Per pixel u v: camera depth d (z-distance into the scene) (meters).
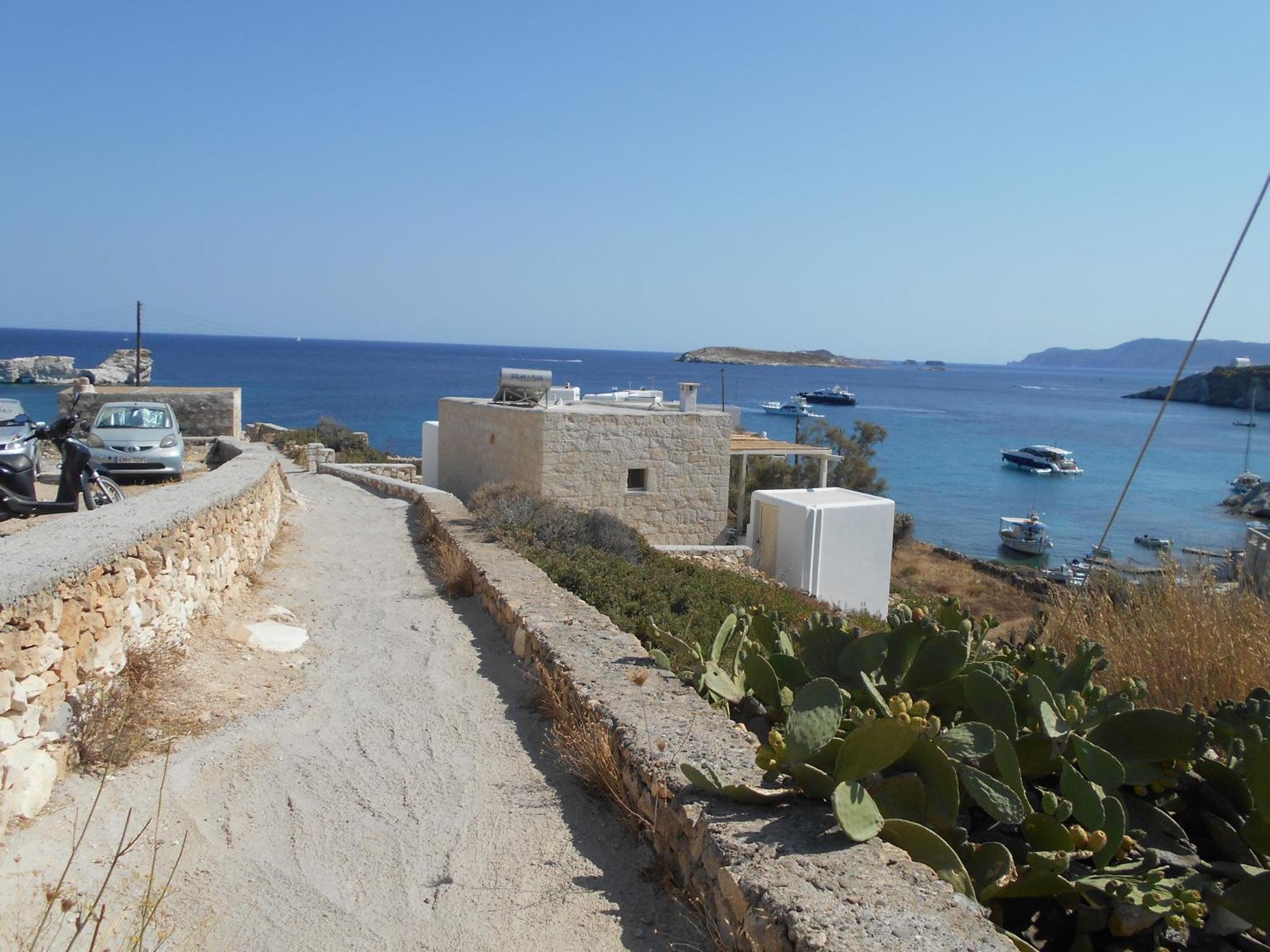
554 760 5.48
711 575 15.87
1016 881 3.28
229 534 8.93
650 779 4.36
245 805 4.79
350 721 6.16
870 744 3.52
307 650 7.83
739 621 5.78
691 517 23.95
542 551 11.58
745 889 3.17
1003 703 3.96
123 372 87.75
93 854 4.04
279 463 17.41
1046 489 70.88
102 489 11.34
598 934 3.68
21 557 5.06
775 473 40.66
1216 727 4.05
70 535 5.85
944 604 5.15
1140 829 3.69
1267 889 2.94
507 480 22.86
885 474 77.50
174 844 4.27
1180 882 3.26
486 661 7.57
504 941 3.64
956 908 2.96
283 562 11.60
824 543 21.56
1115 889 3.15
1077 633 6.73
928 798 3.59
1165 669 5.95
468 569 10.36
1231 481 76.75
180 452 18.72
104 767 4.86
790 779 4.07
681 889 3.91
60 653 4.83
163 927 3.58
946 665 4.32
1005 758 3.53
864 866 3.24
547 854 4.36
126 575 5.88
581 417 22.38
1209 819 3.74
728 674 6.46
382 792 5.07
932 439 107.50
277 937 3.64
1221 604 6.43
